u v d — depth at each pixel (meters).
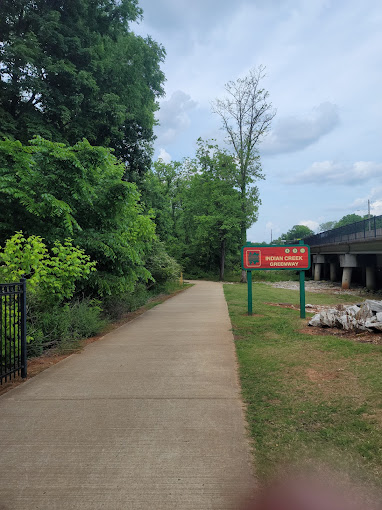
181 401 4.43
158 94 25.17
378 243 29.02
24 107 16.92
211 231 45.72
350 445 3.22
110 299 11.25
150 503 2.54
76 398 4.57
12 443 3.42
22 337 5.55
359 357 5.96
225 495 2.61
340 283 43.75
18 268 7.30
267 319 10.62
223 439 3.44
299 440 3.36
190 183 51.59
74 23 17.92
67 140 16.62
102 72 18.16
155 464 3.03
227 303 15.72
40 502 2.56
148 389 4.88
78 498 2.60
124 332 9.27
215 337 8.32
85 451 3.25
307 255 11.26
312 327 8.97
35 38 15.12
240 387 4.91
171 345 7.57
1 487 2.74
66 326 7.77
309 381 4.96
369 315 8.35
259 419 3.85
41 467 3.00
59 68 15.52
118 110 17.81
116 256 10.29
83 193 9.34
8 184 8.68
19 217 9.54
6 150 8.88
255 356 6.44
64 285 7.98
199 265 56.41
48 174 9.27
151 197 24.28
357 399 4.21
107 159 9.74
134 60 21.56
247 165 42.38
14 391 4.87
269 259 11.55
